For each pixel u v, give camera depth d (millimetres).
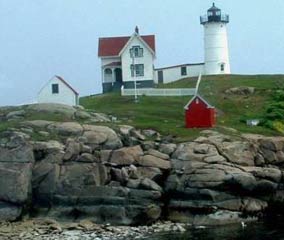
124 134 59031
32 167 55375
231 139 58719
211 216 53438
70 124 59344
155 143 58375
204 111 64062
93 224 52812
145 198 53781
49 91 82125
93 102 84625
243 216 54031
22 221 53875
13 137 55844
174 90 84938
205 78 95250
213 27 100375
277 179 56000
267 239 46188
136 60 93125
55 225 52062
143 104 80250
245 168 55531
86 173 54875
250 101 80938
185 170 55031
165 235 48312
